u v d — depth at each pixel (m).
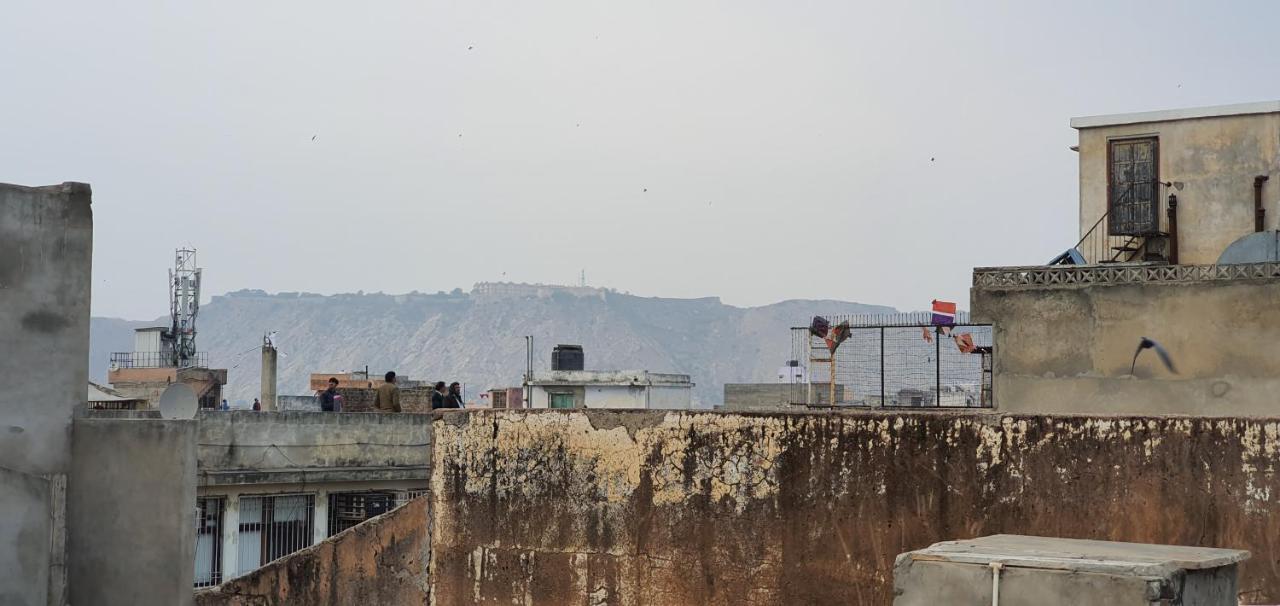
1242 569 9.30
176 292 54.88
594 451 12.27
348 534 13.80
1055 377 15.76
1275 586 9.20
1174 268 15.24
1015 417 10.20
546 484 12.52
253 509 25.28
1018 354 16.02
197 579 24.20
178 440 12.54
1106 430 9.87
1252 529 9.31
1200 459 9.53
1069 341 15.74
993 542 8.20
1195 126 17.52
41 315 12.53
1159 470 9.66
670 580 11.70
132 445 12.65
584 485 12.30
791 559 11.08
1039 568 7.05
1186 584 6.94
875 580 10.65
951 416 10.45
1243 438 9.41
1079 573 6.90
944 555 7.42
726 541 11.43
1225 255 16.20
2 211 12.32
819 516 10.96
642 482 11.95
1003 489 10.18
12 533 12.11
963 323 17.03
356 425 27.23
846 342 18.81
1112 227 17.84
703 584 11.52
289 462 26.08
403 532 13.42
